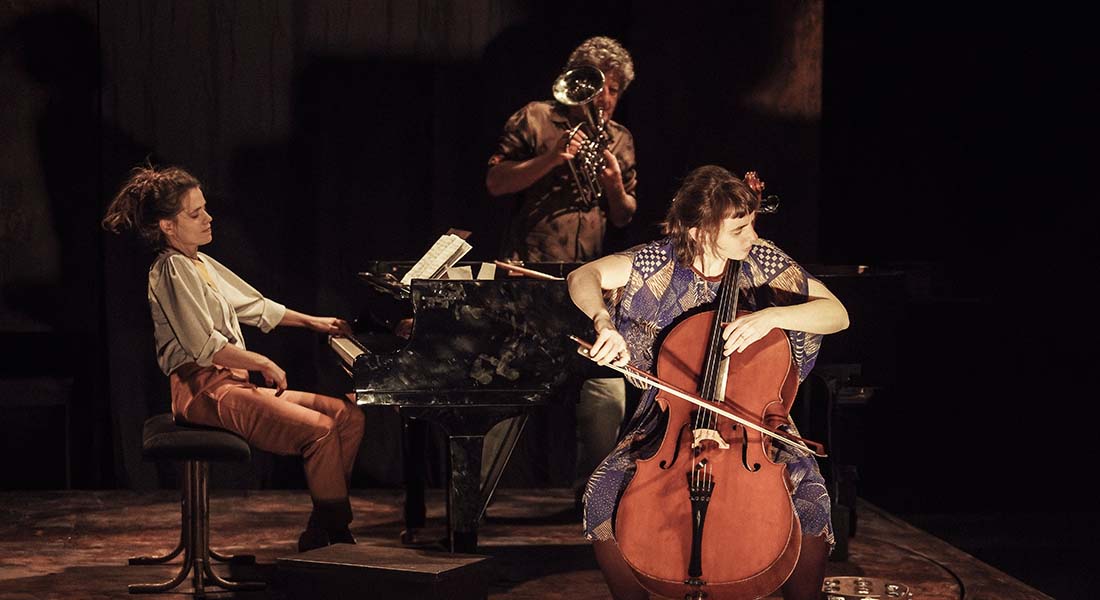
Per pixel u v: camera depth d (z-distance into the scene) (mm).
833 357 9359
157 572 9164
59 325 11898
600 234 10977
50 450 11828
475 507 8453
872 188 12188
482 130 12141
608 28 12141
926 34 11781
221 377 8867
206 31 11859
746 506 6750
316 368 12109
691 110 12148
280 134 12000
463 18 12070
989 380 11367
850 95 12258
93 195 11828
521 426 9047
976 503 11367
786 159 12180
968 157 11570
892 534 10477
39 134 11734
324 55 11992
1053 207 11016
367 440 12297
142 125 11836
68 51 11703
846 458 11852
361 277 9852
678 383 7102
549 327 8375
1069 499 11000
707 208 7184
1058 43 10930
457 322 8328
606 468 7199
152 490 11977
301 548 9195
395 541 10219
